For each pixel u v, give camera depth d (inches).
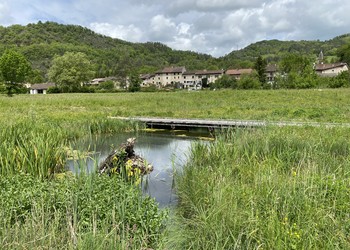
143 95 1748.3
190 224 189.3
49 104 1112.8
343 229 155.5
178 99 1360.7
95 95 1876.2
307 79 1966.0
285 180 207.6
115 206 180.7
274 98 1253.1
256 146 316.2
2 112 748.6
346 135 373.1
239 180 236.2
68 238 149.6
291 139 333.1
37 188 200.8
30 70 2182.6
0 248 135.1
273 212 164.1
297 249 139.4
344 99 1124.5
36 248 139.3
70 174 277.0
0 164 269.0
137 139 564.7
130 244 156.3
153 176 323.0
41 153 290.8
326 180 209.0
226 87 2434.8
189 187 240.8
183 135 613.3
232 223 166.6
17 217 164.9
